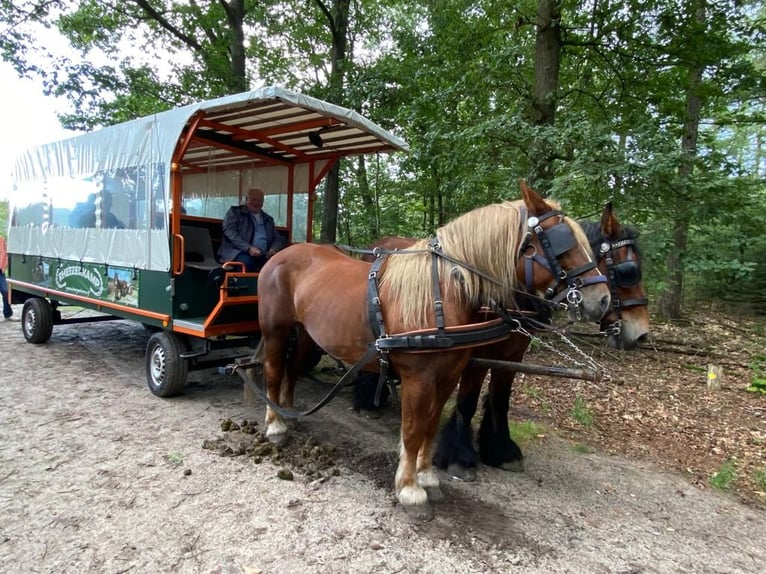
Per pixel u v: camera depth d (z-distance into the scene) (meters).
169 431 4.22
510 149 6.52
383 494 3.31
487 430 3.93
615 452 4.32
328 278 3.58
